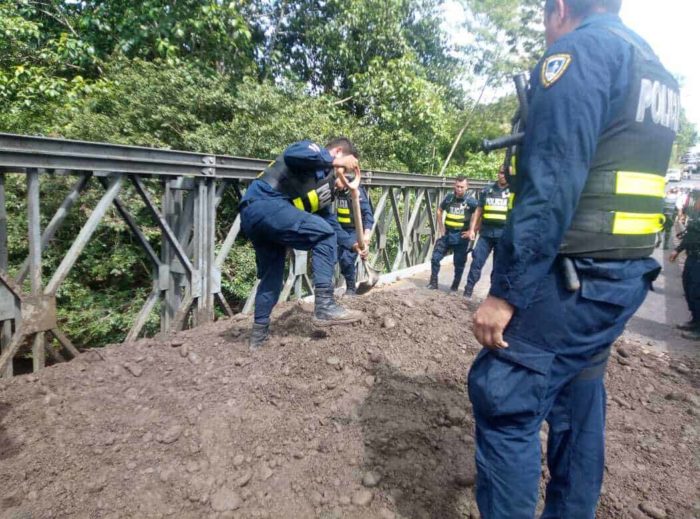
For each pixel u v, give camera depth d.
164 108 6.75
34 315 2.99
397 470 2.25
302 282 5.50
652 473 2.38
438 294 4.57
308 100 9.41
